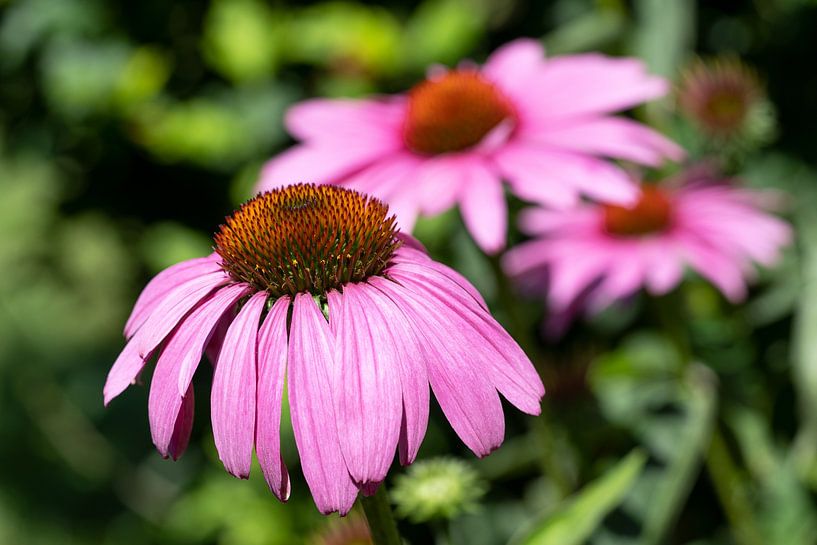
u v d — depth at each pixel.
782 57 0.70
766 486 0.61
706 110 0.62
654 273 0.58
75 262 0.95
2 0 0.75
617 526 0.55
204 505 0.71
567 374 0.58
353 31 0.70
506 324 0.58
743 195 0.61
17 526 1.00
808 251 0.64
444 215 0.64
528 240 0.68
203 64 0.76
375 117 0.57
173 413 0.41
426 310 0.42
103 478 0.95
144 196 0.76
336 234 0.43
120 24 0.74
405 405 0.40
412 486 0.49
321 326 0.41
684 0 0.65
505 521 0.59
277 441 0.40
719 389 0.61
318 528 0.54
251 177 0.70
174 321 0.42
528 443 0.60
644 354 0.64
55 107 0.74
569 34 0.66
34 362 1.04
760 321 0.65
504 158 0.54
